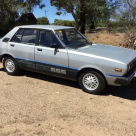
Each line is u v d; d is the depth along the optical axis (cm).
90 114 378
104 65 430
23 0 2347
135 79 594
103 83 451
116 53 480
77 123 346
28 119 355
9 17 2250
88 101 435
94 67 443
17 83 542
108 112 388
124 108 407
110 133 318
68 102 428
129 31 1232
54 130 324
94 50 493
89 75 466
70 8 1698
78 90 500
